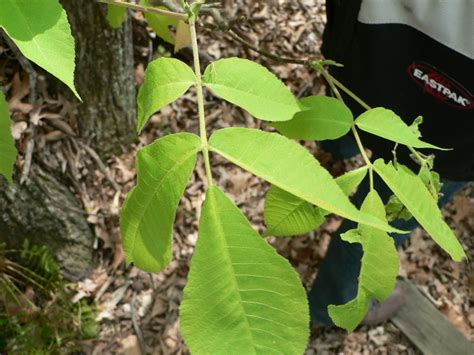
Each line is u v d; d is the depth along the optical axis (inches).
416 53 27.7
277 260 10.6
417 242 71.2
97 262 62.1
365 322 66.0
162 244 12.0
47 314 56.6
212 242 10.9
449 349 64.8
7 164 14.9
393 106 31.3
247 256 10.7
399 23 27.1
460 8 24.4
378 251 14.0
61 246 57.1
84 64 49.3
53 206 53.4
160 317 62.1
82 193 58.1
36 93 52.2
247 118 69.2
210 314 10.5
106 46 48.2
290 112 14.2
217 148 12.0
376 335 66.7
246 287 10.6
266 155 11.7
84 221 58.1
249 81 14.2
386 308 66.1
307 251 67.7
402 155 32.4
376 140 32.6
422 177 15.4
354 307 13.9
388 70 29.6
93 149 59.0
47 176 52.1
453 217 71.8
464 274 71.2
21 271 56.6
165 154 12.1
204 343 10.4
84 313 59.3
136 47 62.7
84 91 52.7
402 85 29.8
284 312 10.4
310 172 11.4
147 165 12.1
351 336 66.1
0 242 52.8
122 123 58.6
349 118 16.4
